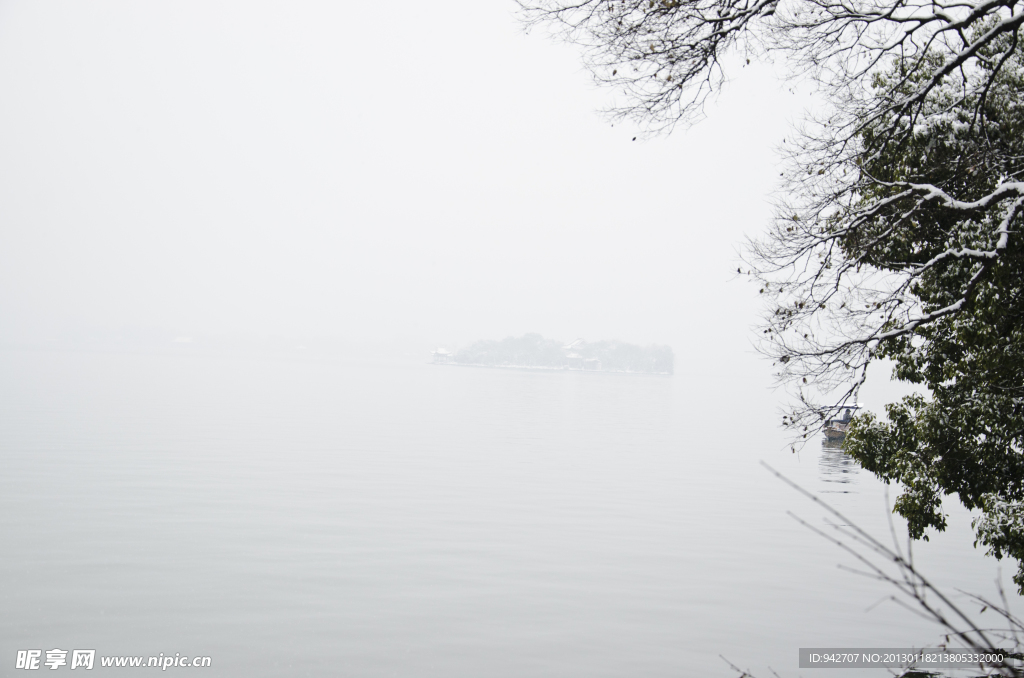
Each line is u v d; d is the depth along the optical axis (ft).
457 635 53.16
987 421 39.63
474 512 95.30
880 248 37.40
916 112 34.76
